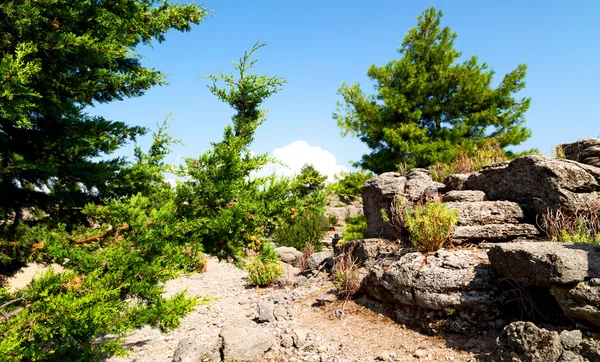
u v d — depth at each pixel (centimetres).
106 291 324
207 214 433
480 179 877
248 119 446
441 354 533
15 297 366
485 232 732
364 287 796
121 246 360
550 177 723
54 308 292
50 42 390
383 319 691
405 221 846
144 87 610
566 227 669
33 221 465
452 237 732
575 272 455
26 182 460
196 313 929
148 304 396
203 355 609
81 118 479
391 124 1875
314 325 730
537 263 482
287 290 1069
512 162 802
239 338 613
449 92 1888
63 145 450
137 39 605
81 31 447
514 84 1844
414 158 1762
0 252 412
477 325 561
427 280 617
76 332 326
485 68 1902
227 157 411
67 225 482
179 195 420
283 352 618
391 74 1948
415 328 628
